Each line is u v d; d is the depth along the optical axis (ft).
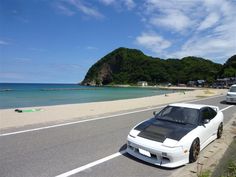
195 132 18.21
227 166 16.85
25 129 27.73
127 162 17.39
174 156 15.85
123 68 606.55
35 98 118.42
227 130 29.50
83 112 44.37
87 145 21.61
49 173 15.11
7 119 34.42
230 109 52.47
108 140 23.54
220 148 21.53
